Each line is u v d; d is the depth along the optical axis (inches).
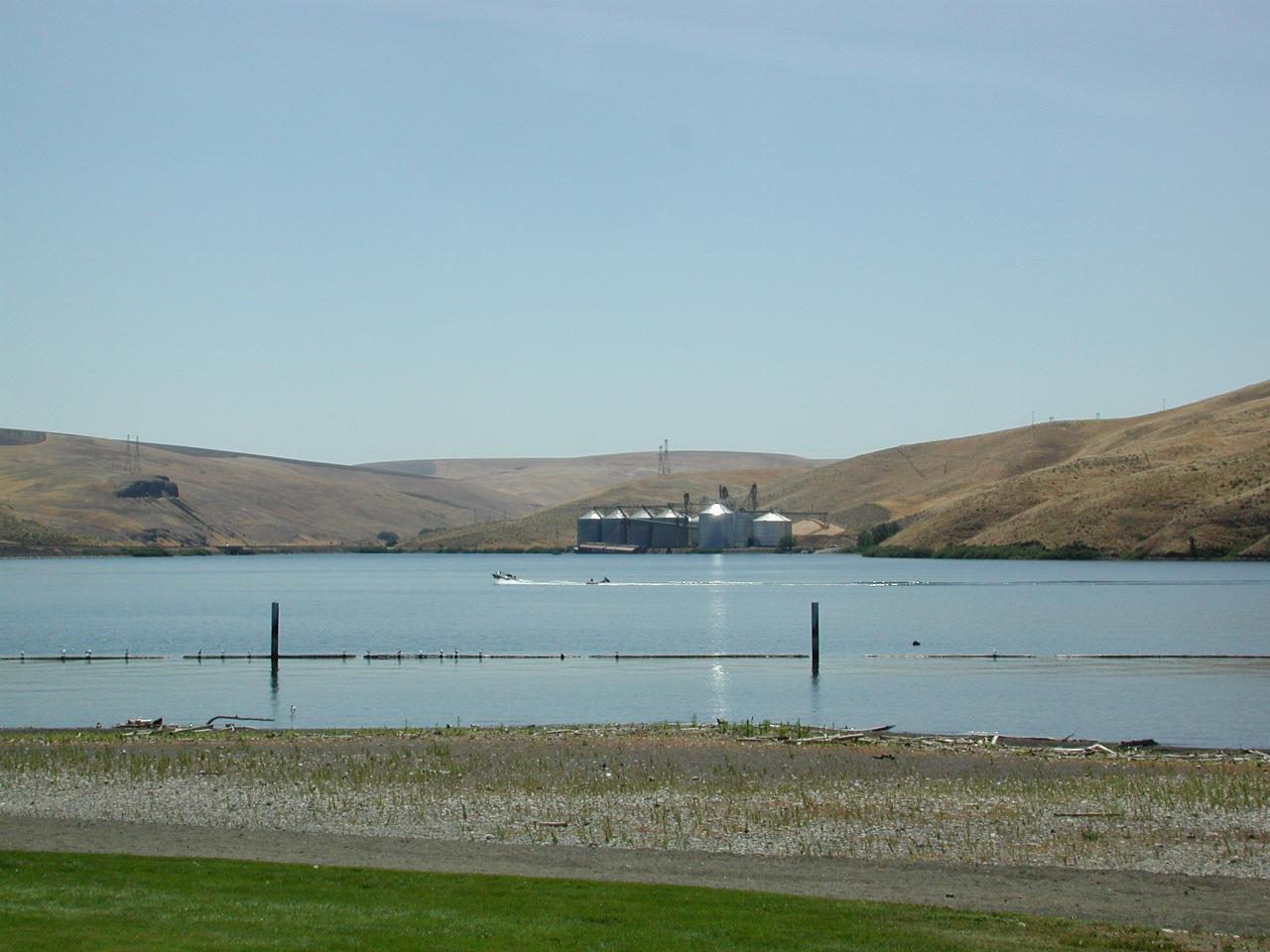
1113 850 1662.2
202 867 1502.2
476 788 2060.8
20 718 3312.0
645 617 7667.3
